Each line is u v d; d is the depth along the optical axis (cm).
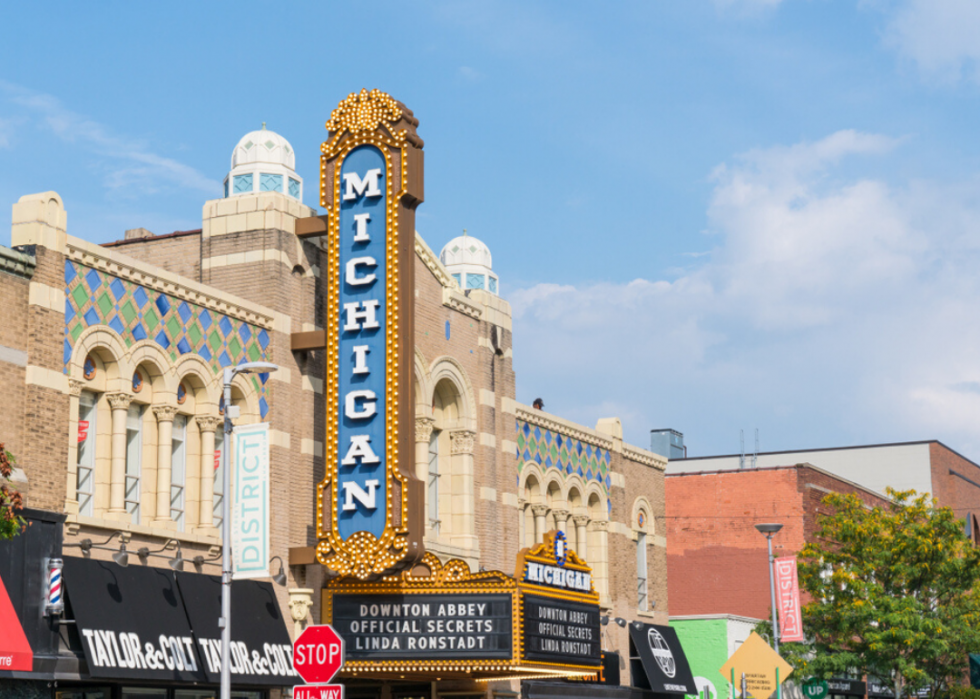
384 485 3092
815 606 4775
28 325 2548
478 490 3931
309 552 3145
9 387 2489
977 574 4672
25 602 2412
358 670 3188
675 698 4953
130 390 2788
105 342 2730
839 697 5750
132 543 2736
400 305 3150
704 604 6144
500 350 4150
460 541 3803
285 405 3209
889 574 4750
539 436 4384
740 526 6159
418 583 3203
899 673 4681
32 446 2506
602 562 4653
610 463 4816
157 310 2880
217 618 2870
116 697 2662
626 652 4697
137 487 2831
